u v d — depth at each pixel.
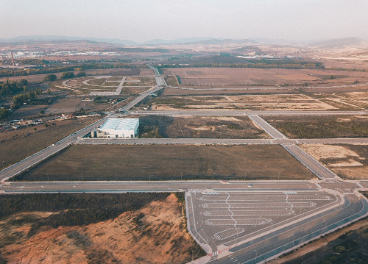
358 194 103.44
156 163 126.12
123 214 89.50
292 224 86.06
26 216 87.69
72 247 74.31
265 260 71.00
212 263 69.88
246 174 117.25
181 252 73.25
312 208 94.56
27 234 79.31
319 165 126.94
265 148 145.88
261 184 109.50
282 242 77.94
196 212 91.06
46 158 128.62
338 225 85.88
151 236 79.19
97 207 92.75
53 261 69.25
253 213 91.25
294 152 141.50
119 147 144.62
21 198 96.50
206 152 139.75
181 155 135.50
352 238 79.50
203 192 103.19
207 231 81.94
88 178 111.44
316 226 85.19
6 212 89.81
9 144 146.38
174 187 106.12
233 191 104.19
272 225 85.44
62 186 105.31
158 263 69.38
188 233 80.62
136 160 129.00
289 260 71.00
